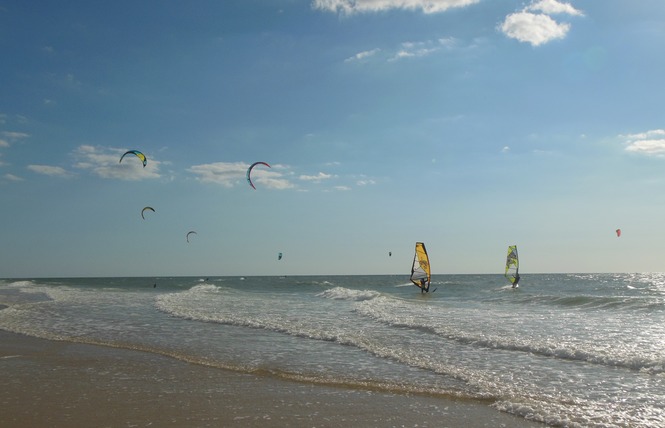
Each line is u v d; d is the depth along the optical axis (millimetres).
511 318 16328
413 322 15242
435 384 8383
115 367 9953
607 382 8359
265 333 14047
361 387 8289
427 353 10852
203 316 17828
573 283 58062
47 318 18000
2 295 30844
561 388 8031
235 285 53906
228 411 7008
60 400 7602
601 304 21172
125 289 44562
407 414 6867
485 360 10117
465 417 6738
